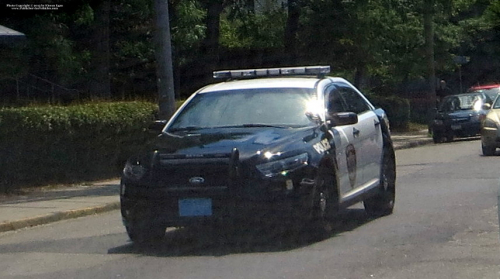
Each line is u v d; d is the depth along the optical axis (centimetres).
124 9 3253
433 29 4922
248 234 1459
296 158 1320
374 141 1644
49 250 1454
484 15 5912
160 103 2430
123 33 3481
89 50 3109
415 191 2080
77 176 2469
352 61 3969
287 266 1223
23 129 2255
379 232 1496
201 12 3219
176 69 3691
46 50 2798
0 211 1891
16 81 3131
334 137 1448
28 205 1991
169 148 1352
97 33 3094
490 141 3009
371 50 3975
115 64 3562
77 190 2297
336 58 3938
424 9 4372
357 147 1546
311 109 1473
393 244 1378
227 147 1317
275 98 1507
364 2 3744
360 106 1667
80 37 3111
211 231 1512
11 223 1733
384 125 1730
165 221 1313
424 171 2602
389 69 5125
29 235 1661
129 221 1348
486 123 3047
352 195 1507
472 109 4209
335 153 1424
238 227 1335
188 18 3097
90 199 2097
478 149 3447
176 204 1304
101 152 2536
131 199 1330
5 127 2216
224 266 1241
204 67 3797
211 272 1202
